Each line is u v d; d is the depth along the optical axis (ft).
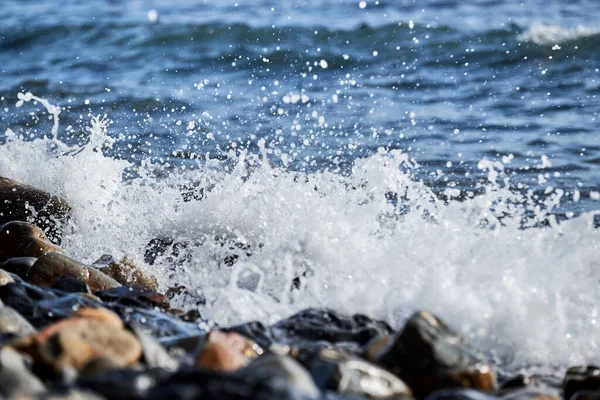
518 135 53.11
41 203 37.70
